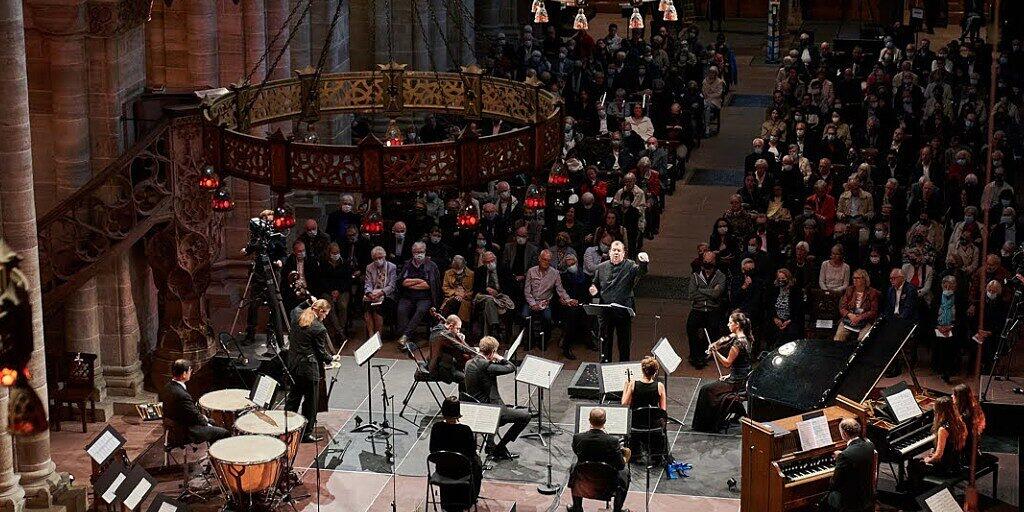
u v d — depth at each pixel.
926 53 44.31
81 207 24.59
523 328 28.84
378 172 18.31
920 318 27.58
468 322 28.80
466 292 28.75
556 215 32.03
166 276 25.97
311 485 23.05
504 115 21.62
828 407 22.56
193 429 22.41
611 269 27.47
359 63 40.50
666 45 46.72
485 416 21.81
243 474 20.59
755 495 21.34
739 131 44.34
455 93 21.94
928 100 40.41
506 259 29.53
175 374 22.64
